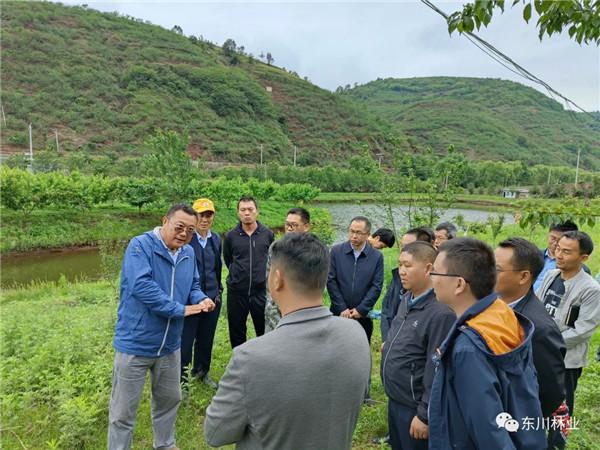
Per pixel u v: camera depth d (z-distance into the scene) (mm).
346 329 1686
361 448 3635
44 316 7125
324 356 1549
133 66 90312
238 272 4992
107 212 25484
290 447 1519
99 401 4055
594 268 9930
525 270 2512
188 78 98000
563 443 2834
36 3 106625
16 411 4031
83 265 18125
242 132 87062
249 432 1568
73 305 9297
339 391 1565
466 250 1976
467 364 1744
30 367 4770
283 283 1679
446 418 1874
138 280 3164
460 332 1872
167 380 3504
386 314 4008
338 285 4680
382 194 8133
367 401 4309
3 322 6418
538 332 2346
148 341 3268
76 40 97688
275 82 122500
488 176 59062
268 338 1562
